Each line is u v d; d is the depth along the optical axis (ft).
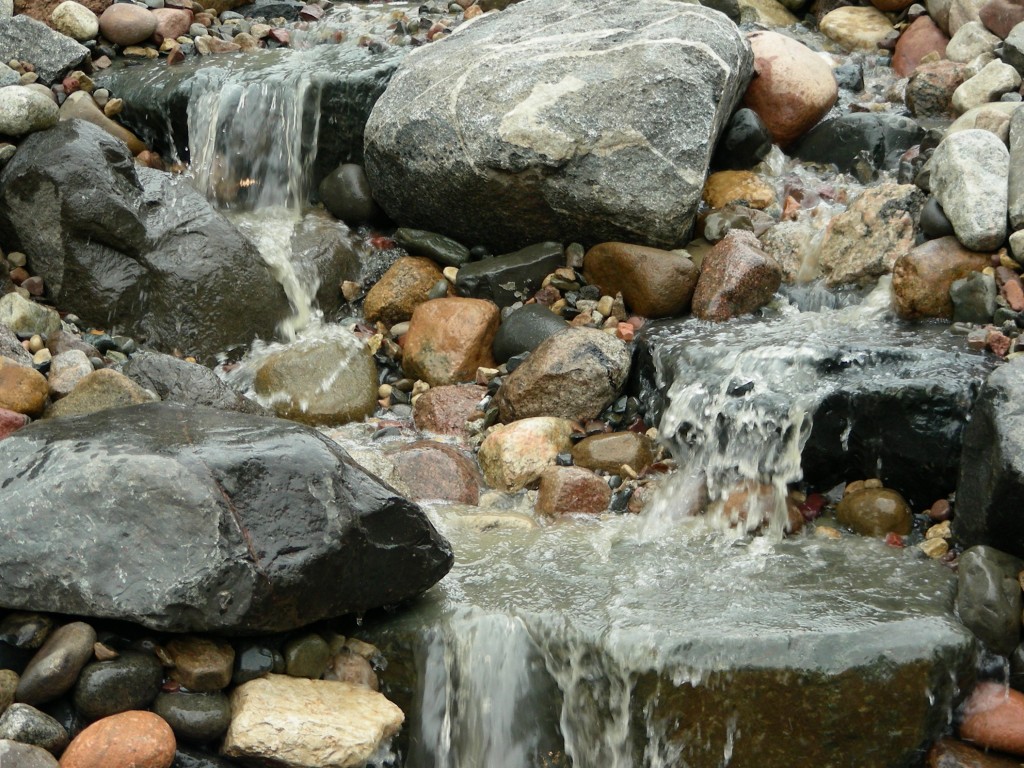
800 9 44.98
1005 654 21.84
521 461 28.14
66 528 20.02
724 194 34.63
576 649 21.34
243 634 20.39
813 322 29.96
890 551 24.58
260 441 21.12
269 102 35.55
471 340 31.48
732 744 20.86
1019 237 28.89
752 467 26.68
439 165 32.94
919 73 37.78
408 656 21.81
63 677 19.54
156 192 32.37
